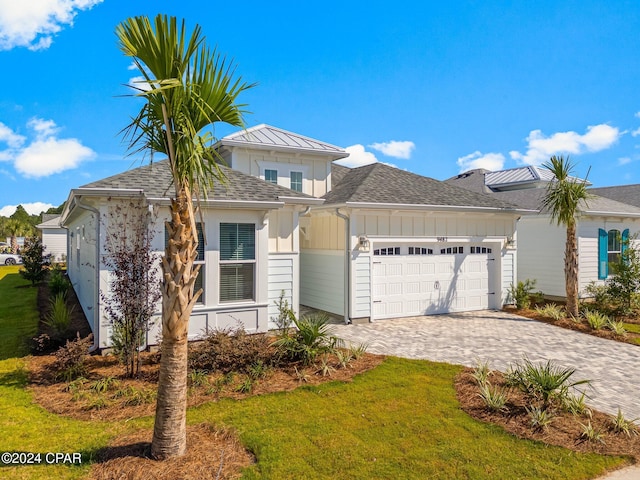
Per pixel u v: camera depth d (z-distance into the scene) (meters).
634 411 5.78
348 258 11.56
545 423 5.04
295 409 5.57
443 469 4.17
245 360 7.09
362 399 5.95
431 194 13.12
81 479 3.86
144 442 4.50
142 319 6.73
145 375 6.81
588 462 4.36
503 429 5.05
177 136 3.93
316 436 4.81
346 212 11.52
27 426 4.99
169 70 3.86
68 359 6.64
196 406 5.62
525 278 16.73
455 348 8.98
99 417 5.28
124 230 7.25
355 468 4.16
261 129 14.84
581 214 14.27
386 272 12.13
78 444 4.51
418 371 7.23
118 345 6.83
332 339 8.09
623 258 13.88
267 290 9.35
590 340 9.91
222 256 8.88
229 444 4.57
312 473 4.05
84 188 7.66
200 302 8.66
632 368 7.79
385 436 4.85
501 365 7.78
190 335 8.47
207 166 4.43
